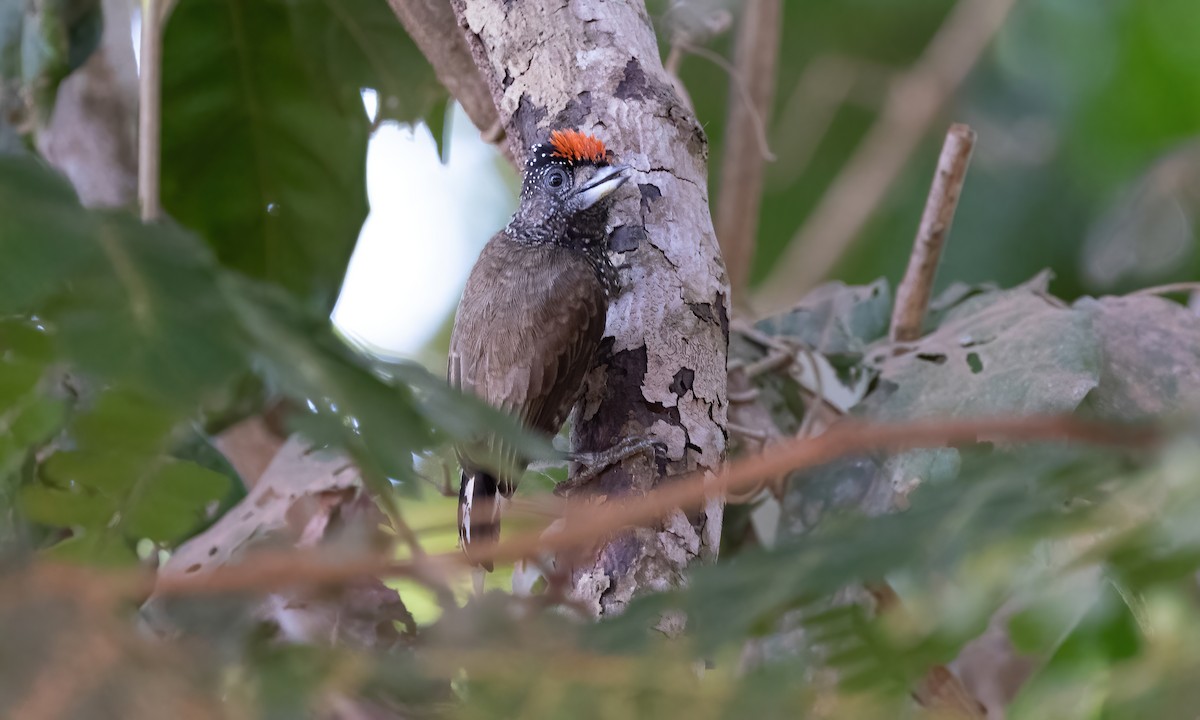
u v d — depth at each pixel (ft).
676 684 9.93
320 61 30.86
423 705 11.05
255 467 27.89
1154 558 10.19
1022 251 49.70
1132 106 46.24
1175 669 10.81
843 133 54.49
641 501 11.07
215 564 22.20
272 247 32.04
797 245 52.11
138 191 29.96
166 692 8.62
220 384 8.45
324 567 10.05
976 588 10.98
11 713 8.11
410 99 31.76
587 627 10.66
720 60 30.07
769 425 27.25
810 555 10.58
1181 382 24.49
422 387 9.90
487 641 10.19
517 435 10.16
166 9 27.35
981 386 24.21
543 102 21.72
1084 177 47.47
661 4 37.11
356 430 9.80
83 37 27.89
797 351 28.27
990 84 51.13
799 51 53.36
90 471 12.32
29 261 8.34
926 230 28.14
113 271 8.50
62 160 30.04
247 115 31.09
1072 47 47.98
